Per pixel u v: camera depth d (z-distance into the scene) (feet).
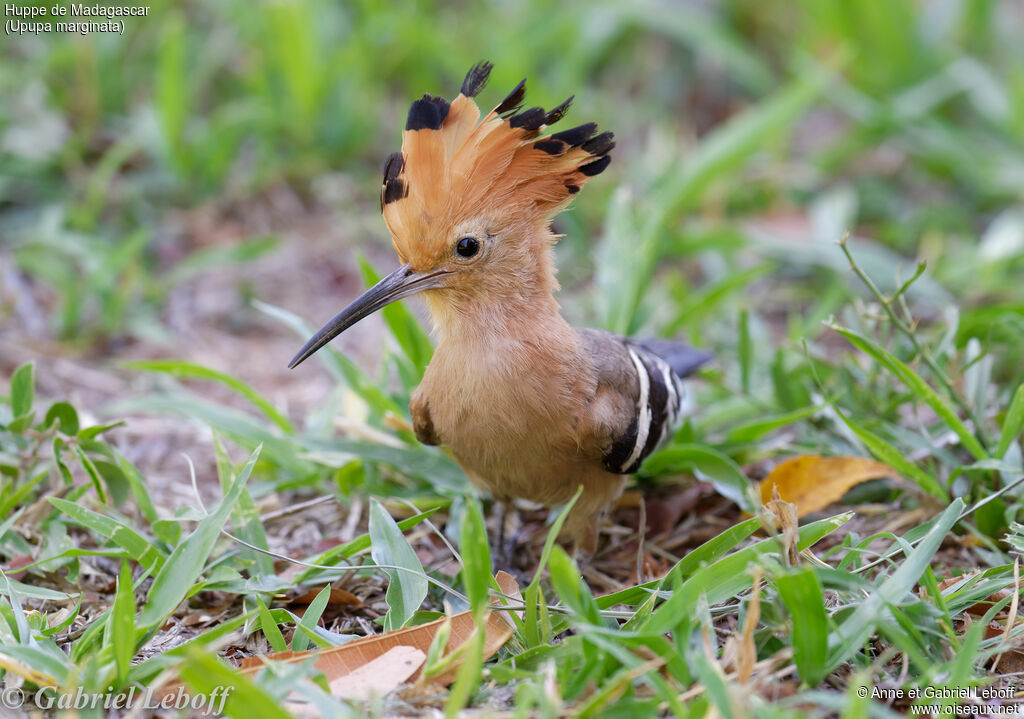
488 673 20.90
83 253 42.06
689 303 39.55
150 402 32.32
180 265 44.09
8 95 49.06
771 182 50.72
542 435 25.54
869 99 54.13
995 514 27.55
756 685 19.65
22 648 20.21
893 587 21.21
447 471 30.58
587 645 20.70
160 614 21.27
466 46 54.80
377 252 47.55
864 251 44.11
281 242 46.52
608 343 27.84
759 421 32.40
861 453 31.30
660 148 51.57
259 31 51.72
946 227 48.73
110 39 51.62
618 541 30.58
